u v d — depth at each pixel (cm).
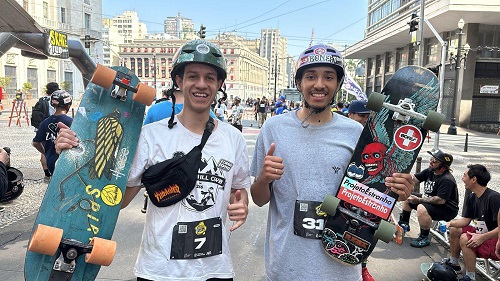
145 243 157
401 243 414
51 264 147
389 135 172
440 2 2033
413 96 177
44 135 425
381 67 3691
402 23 2481
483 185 320
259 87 8812
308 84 169
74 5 3891
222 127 171
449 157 401
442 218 400
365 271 302
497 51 2178
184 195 155
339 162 170
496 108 2305
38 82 3541
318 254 167
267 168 161
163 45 6612
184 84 163
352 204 168
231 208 161
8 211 472
